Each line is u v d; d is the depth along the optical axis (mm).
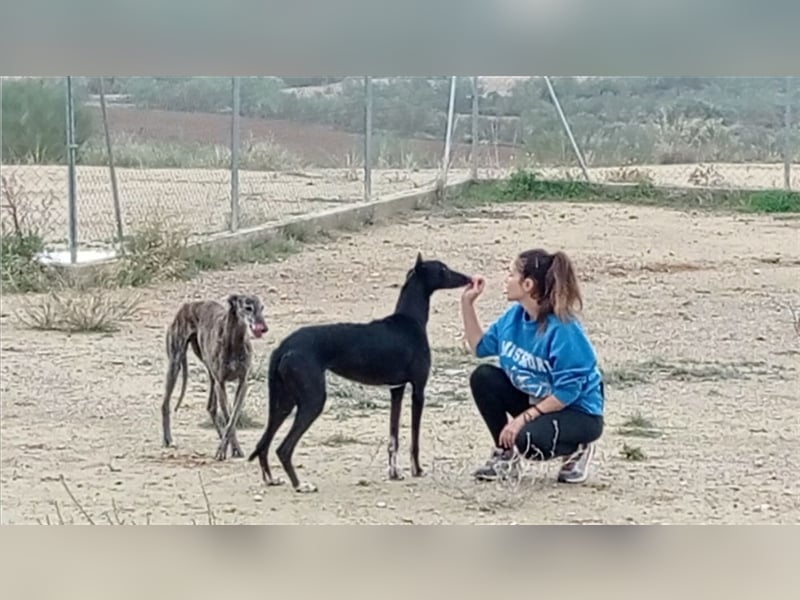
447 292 15172
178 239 15898
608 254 18281
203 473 8562
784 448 9133
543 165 27594
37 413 10109
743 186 24922
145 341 12688
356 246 18734
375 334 8250
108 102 27922
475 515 7613
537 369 8195
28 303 13992
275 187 23547
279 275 16188
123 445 9258
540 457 8156
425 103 29828
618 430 9570
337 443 9289
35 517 7523
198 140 27719
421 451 9047
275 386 8180
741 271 16953
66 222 18703
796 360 12023
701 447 9156
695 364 11766
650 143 29203
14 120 26547
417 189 23844
